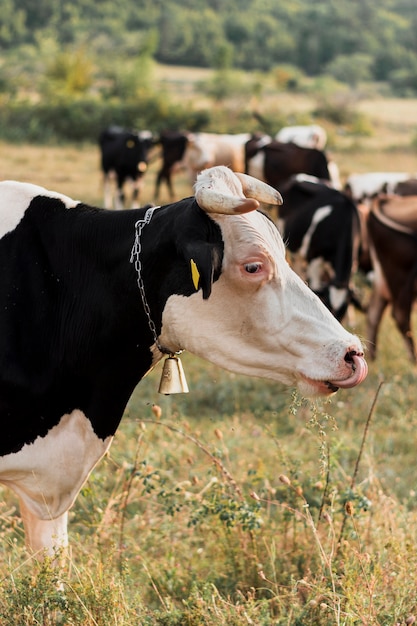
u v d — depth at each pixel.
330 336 3.68
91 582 4.01
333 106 52.50
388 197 10.12
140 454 6.23
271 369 3.77
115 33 114.94
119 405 4.05
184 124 39.38
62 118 36.62
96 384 3.98
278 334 3.70
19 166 26.03
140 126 38.12
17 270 3.92
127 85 53.12
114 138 21.31
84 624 3.79
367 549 4.70
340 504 4.95
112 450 6.41
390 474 6.40
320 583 4.18
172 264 3.74
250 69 121.12
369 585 3.99
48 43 74.81
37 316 3.91
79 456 4.04
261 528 4.93
